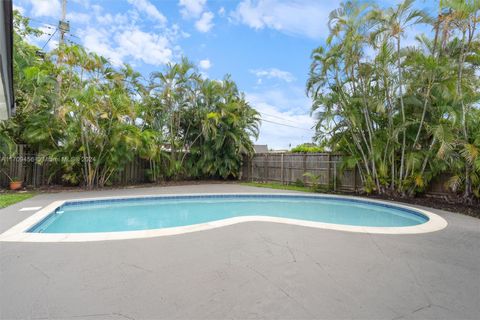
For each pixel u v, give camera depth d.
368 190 8.64
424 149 7.89
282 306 2.12
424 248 3.56
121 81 11.30
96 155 10.13
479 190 6.70
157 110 12.93
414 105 7.81
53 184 10.65
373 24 7.83
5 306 2.07
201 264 2.94
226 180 14.99
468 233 4.29
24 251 3.26
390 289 2.42
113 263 2.93
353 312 2.05
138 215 6.97
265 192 9.78
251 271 2.77
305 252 3.36
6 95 3.06
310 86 9.47
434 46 7.52
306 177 11.89
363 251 3.42
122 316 1.97
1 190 9.10
